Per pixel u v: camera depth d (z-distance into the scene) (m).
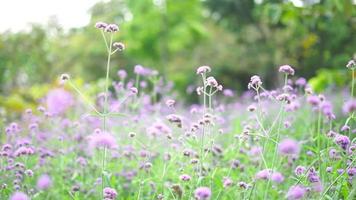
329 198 3.36
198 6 26.08
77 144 5.75
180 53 26.95
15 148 5.39
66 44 22.55
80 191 4.74
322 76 7.71
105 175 3.65
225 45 24.66
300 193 3.00
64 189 4.71
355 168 3.56
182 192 3.67
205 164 4.18
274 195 4.02
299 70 12.53
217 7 21.67
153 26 25.86
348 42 10.02
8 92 13.85
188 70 24.80
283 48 16.98
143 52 26.30
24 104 10.77
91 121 6.94
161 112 8.67
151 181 4.42
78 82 11.77
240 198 3.70
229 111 8.88
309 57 12.11
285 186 4.17
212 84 3.85
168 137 3.79
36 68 15.69
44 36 16.06
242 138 4.05
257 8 11.68
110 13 27.50
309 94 4.22
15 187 4.11
